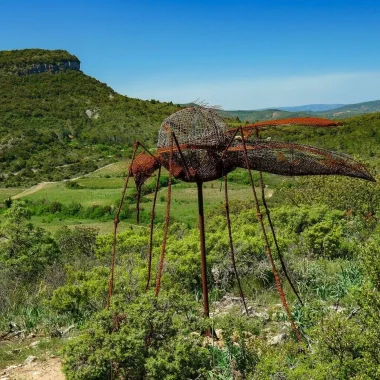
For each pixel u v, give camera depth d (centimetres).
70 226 3788
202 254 582
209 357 488
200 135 540
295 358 480
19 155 8425
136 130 10088
